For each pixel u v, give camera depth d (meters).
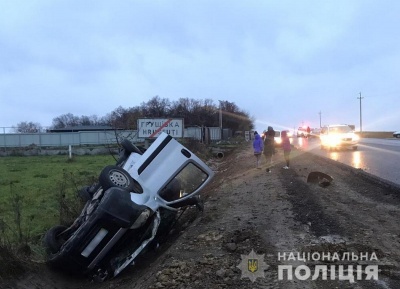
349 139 27.94
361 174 13.82
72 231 7.65
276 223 7.88
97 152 38.47
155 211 7.12
